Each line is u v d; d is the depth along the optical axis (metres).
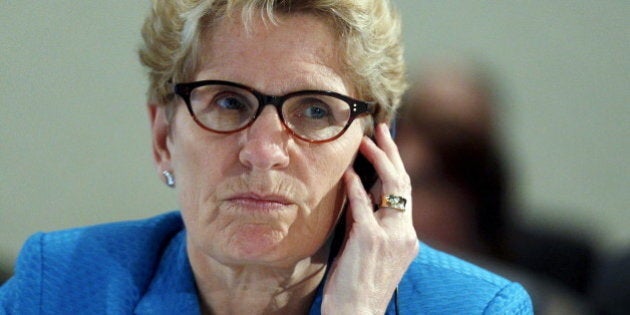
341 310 4.50
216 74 4.20
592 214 10.10
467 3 9.66
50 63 9.07
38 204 9.23
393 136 5.06
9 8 8.99
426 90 7.86
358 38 4.30
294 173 4.24
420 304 4.93
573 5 9.94
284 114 4.20
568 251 9.46
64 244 5.15
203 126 4.24
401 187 4.78
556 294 7.41
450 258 5.34
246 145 4.15
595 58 10.02
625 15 9.99
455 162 7.72
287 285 4.70
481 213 7.79
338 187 4.51
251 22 4.16
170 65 4.36
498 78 8.46
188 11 4.23
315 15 4.21
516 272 7.51
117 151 9.28
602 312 8.02
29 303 4.86
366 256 4.57
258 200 4.21
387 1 4.55
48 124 9.15
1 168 9.12
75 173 9.24
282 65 4.16
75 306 4.84
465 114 7.74
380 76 4.53
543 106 10.01
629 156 10.16
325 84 4.23
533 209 9.92
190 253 4.78
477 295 4.98
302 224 4.32
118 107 9.22
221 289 4.77
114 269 4.99
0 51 8.98
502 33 9.82
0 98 9.02
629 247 8.24
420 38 9.57
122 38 9.10
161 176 4.72
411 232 4.72
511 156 8.51
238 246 4.25
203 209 4.31
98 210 9.30
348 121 4.35
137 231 5.27
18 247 9.20
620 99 10.06
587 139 10.10
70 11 9.04
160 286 4.93
